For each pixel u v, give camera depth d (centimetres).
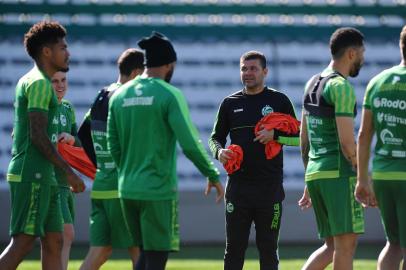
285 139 2550
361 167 2131
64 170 2141
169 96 2044
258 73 2592
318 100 2317
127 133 2083
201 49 6362
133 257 2684
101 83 6206
